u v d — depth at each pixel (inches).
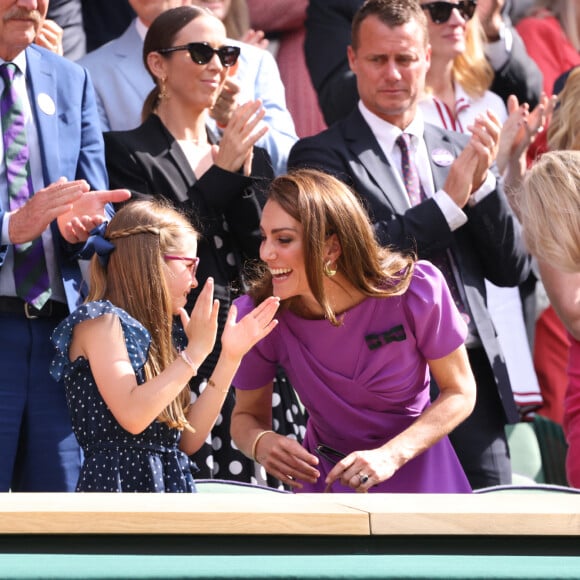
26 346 553.9
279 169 735.7
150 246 491.2
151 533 288.4
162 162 640.4
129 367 464.4
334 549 295.1
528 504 310.8
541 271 598.5
